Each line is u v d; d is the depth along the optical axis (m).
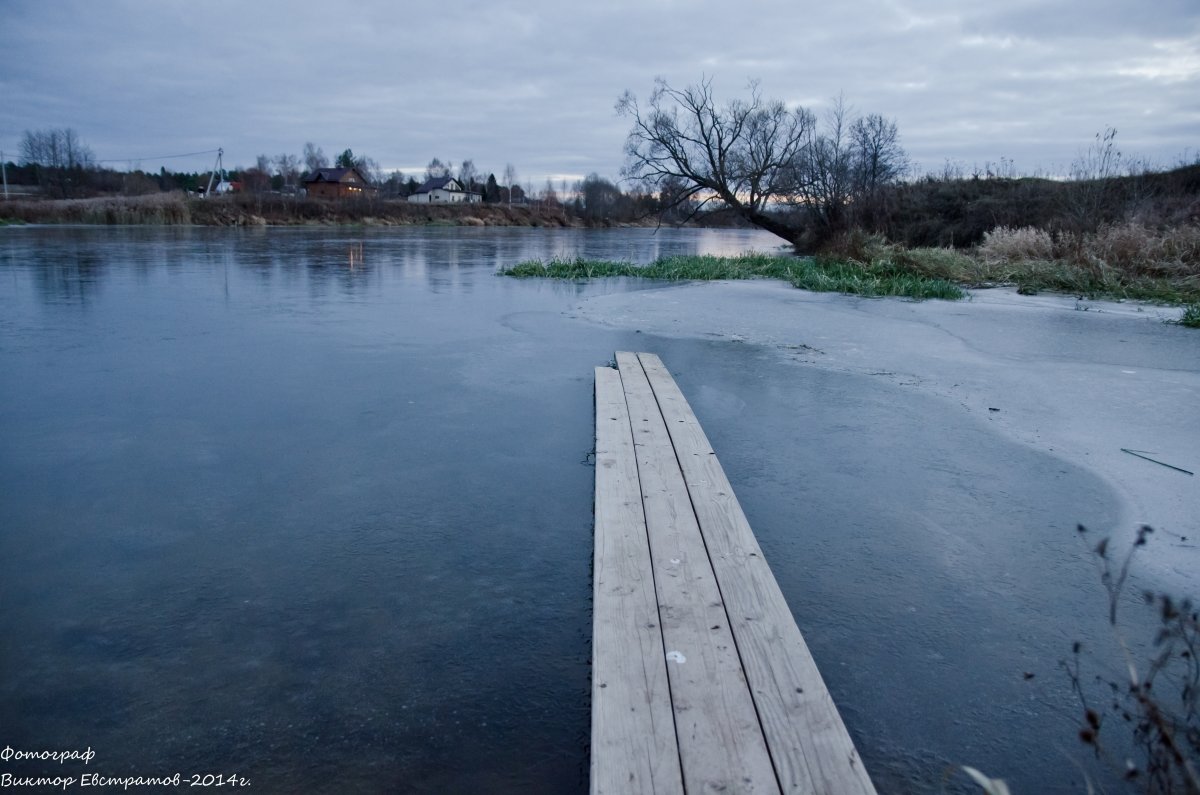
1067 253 20.47
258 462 5.77
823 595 3.99
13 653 3.39
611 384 8.02
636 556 4.05
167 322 12.09
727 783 2.44
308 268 22.69
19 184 87.94
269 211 62.66
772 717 2.76
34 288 16.30
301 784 2.66
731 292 18.27
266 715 3.02
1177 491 5.40
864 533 4.71
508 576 4.16
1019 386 8.45
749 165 33.69
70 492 5.15
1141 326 12.95
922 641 3.59
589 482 5.52
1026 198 29.16
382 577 4.12
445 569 4.22
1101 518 4.95
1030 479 5.62
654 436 6.23
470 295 16.72
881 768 2.79
